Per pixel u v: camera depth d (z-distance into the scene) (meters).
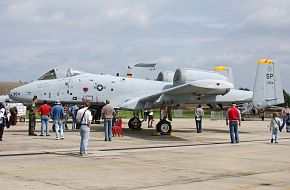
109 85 24.52
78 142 16.98
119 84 24.66
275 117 17.97
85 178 8.52
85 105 12.59
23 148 14.39
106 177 8.69
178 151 14.16
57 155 12.57
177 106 22.59
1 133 17.08
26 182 7.93
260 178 8.81
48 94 24.09
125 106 22.61
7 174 8.85
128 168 10.02
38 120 37.03
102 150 14.17
